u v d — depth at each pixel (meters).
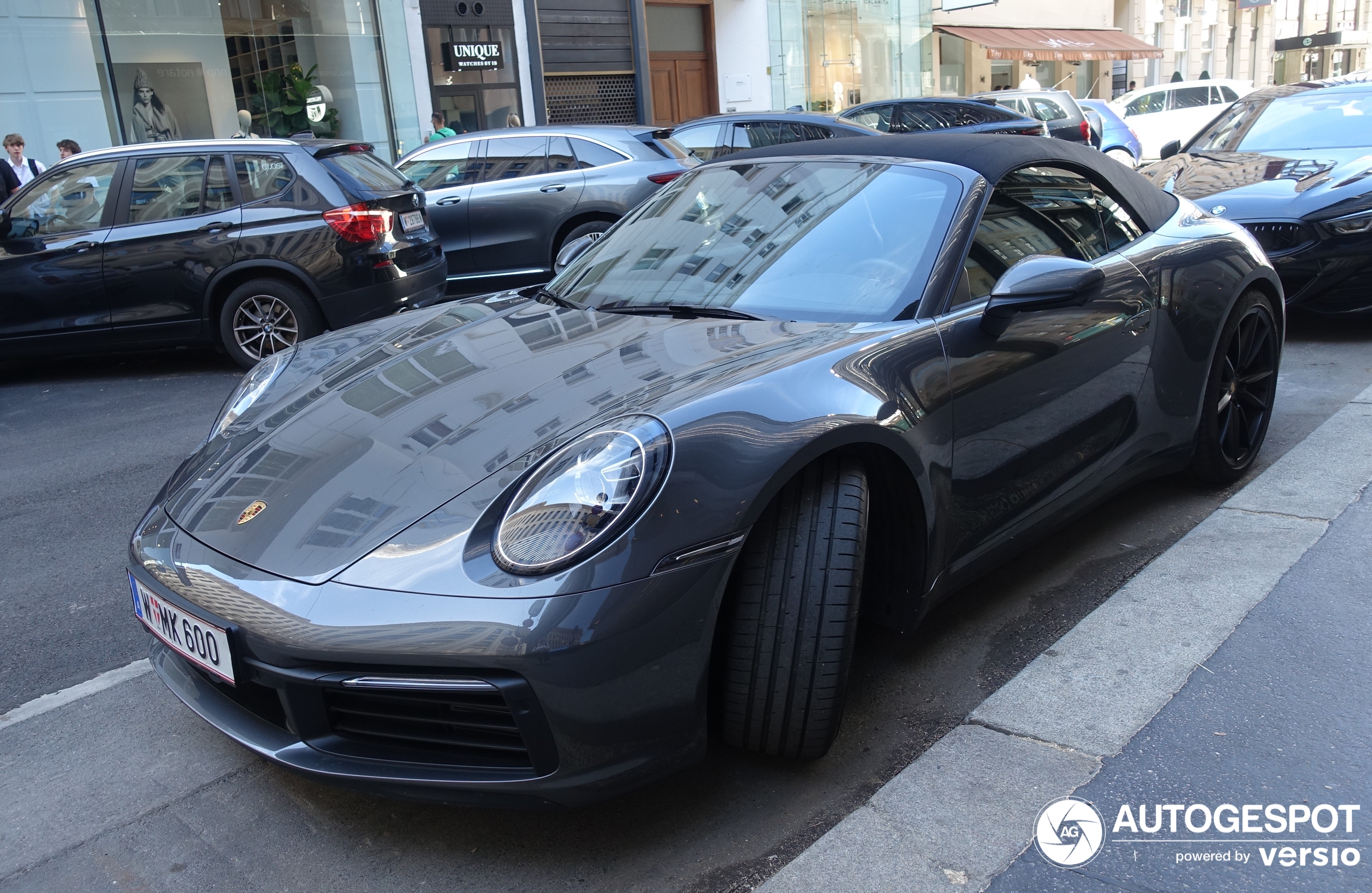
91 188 6.82
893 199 2.83
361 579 1.91
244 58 12.97
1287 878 1.82
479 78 15.34
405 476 2.11
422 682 1.83
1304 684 2.38
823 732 2.11
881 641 2.79
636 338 2.55
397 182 7.27
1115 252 3.13
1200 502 3.57
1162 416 3.23
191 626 2.06
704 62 19.22
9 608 3.36
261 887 2.00
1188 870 1.85
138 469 4.84
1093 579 3.06
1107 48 26.77
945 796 2.08
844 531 2.09
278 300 6.73
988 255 2.70
